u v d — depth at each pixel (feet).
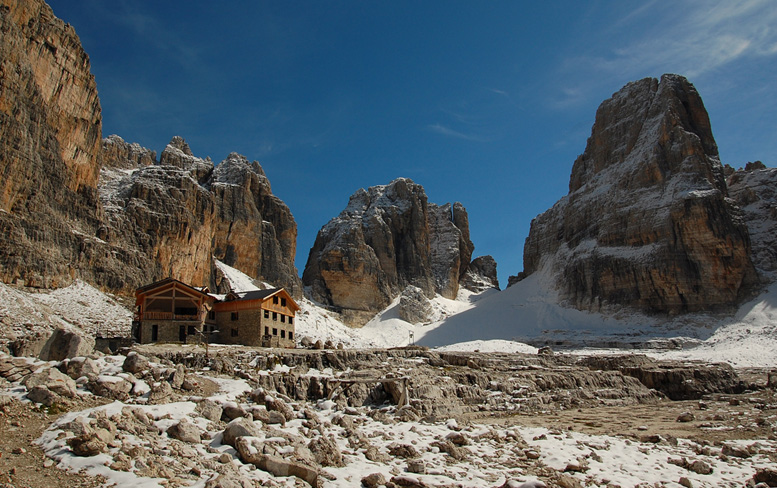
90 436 64.03
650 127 540.11
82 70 288.51
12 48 241.35
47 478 56.85
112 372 102.27
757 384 235.20
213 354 144.15
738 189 549.13
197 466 64.34
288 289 473.67
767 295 417.28
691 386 222.48
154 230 326.24
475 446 94.07
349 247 553.23
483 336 457.68
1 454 62.03
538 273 582.76
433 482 71.10
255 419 88.07
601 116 605.73
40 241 239.30
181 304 206.08
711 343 363.76
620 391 202.90
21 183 239.91
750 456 97.81
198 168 464.65
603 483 78.23
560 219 610.65
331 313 499.51
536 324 471.21
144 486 55.47
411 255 615.16
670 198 468.34
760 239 483.92
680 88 545.85
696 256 435.53
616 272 467.52
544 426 130.93
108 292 267.80
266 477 64.44
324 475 68.08
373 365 168.96
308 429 88.48
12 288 211.20
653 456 95.20
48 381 86.07
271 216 499.51
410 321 520.01
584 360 260.21
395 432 99.66
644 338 385.50
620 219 495.82
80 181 285.64
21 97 245.04
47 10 270.67
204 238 373.61
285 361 153.07
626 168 530.68
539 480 70.85
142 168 383.04
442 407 140.87
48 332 184.03
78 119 283.79
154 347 155.53
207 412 85.81
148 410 83.30
